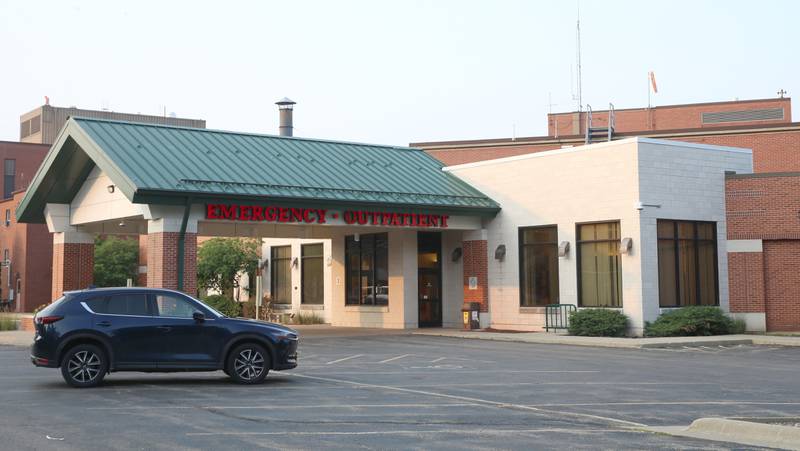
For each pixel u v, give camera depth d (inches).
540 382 690.8
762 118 2293.3
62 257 1365.7
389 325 1449.3
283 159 1317.7
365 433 457.4
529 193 1334.9
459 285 1453.0
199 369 669.9
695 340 1074.7
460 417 513.3
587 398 596.4
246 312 1777.8
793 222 1230.9
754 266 1248.8
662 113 2388.0
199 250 1926.7
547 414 525.7
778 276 1242.0
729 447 418.6
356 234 1530.5
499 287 1370.6
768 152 1788.9
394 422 494.6
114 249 2395.4
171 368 663.8
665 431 463.2
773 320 1240.2
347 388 657.0
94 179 1295.5
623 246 1181.7
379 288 1485.0
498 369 794.8
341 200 1215.6
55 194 1352.1
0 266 2603.3
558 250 1279.5
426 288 1460.4
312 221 1207.6
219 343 674.2
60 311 656.4
